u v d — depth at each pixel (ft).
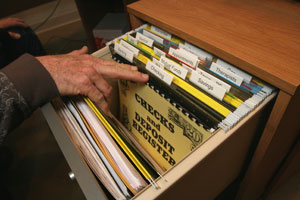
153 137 1.98
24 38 3.30
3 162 3.72
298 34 1.50
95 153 1.26
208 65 1.59
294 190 2.93
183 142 1.63
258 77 1.34
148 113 1.90
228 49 1.42
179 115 1.53
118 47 1.88
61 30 6.64
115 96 2.34
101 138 1.33
